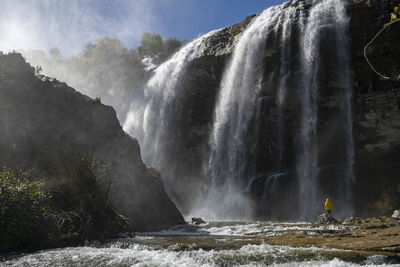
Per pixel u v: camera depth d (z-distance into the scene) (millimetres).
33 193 9727
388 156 26281
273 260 6402
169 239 10344
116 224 11727
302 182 28766
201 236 11953
